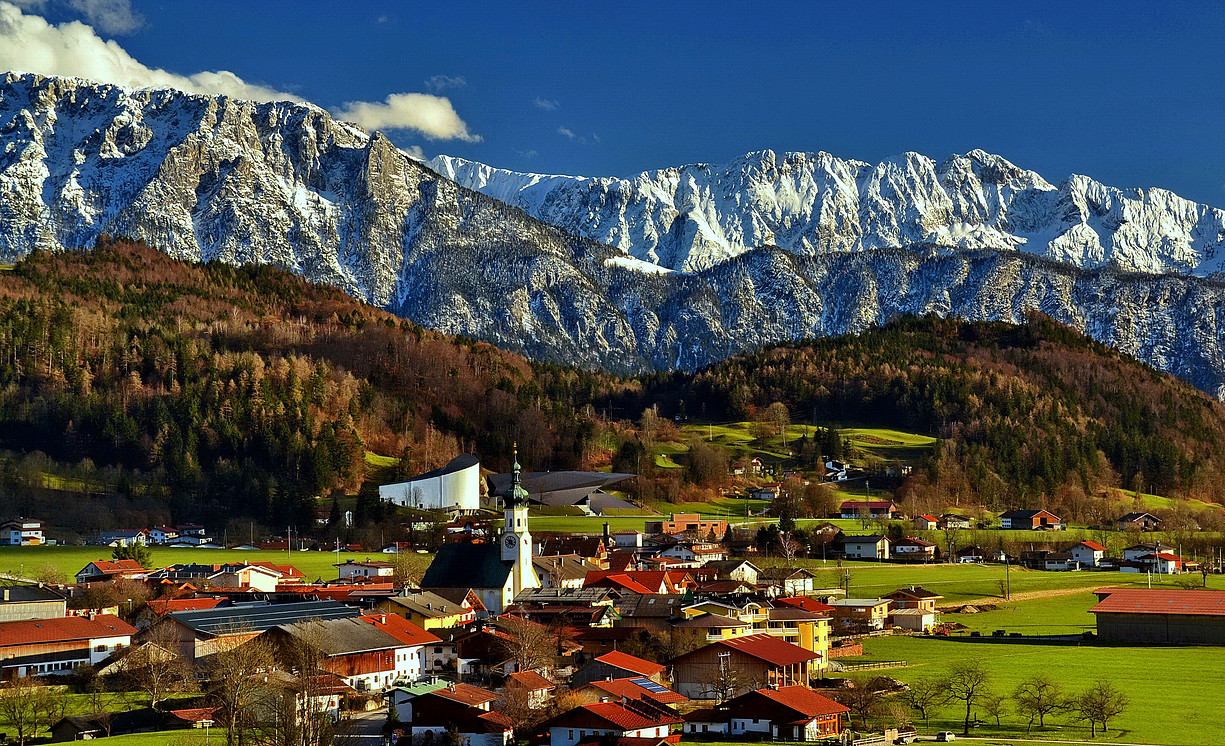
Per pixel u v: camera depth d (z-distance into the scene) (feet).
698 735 444.96
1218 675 563.89
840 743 426.92
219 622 563.48
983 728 462.60
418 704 453.58
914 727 460.14
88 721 446.60
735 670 500.33
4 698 461.78
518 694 465.88
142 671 518.37
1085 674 565.53
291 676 492.13
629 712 439.63
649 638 599.57
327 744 416.05
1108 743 435.94
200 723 456.45
